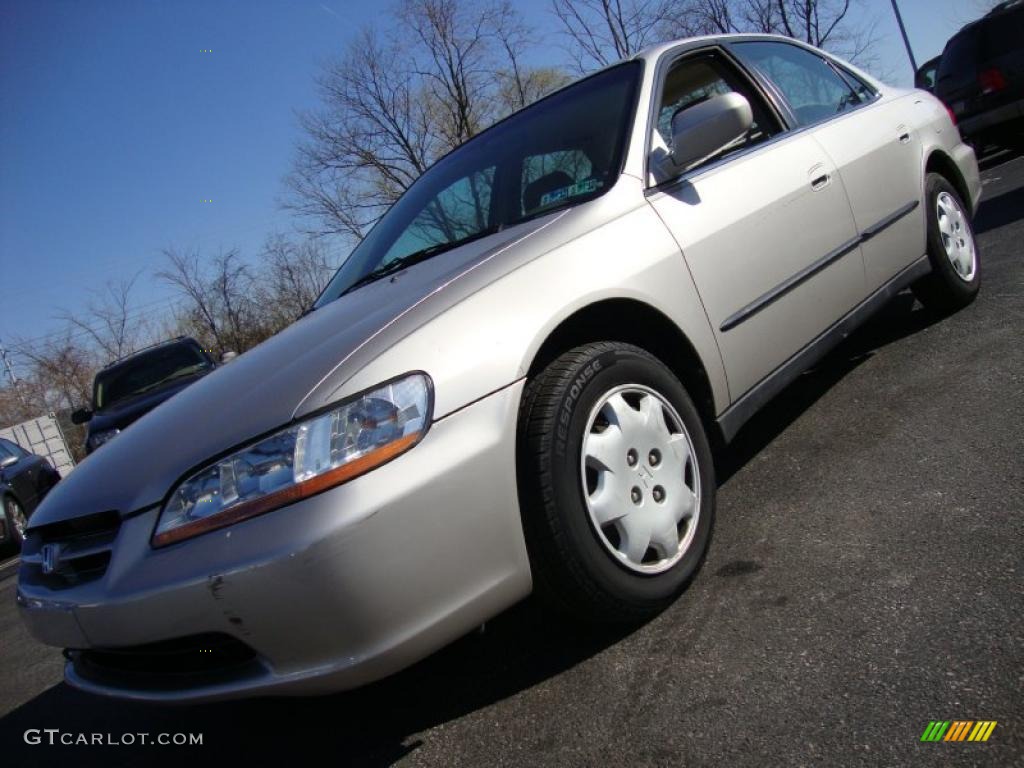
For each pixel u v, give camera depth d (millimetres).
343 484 1840
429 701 2312
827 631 2037
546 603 2215
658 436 2385
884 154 3795
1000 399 3115
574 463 2141
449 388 2010
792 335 3062
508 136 3350
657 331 2623
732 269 2807
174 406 2445
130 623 1942
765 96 3438
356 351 2049
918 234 3949
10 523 9539
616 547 2293
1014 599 1949
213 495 1915
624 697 2023
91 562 2121
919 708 1688
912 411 3283
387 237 3408
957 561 2176
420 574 1879
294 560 1779
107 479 2156
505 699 2191
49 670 3803
